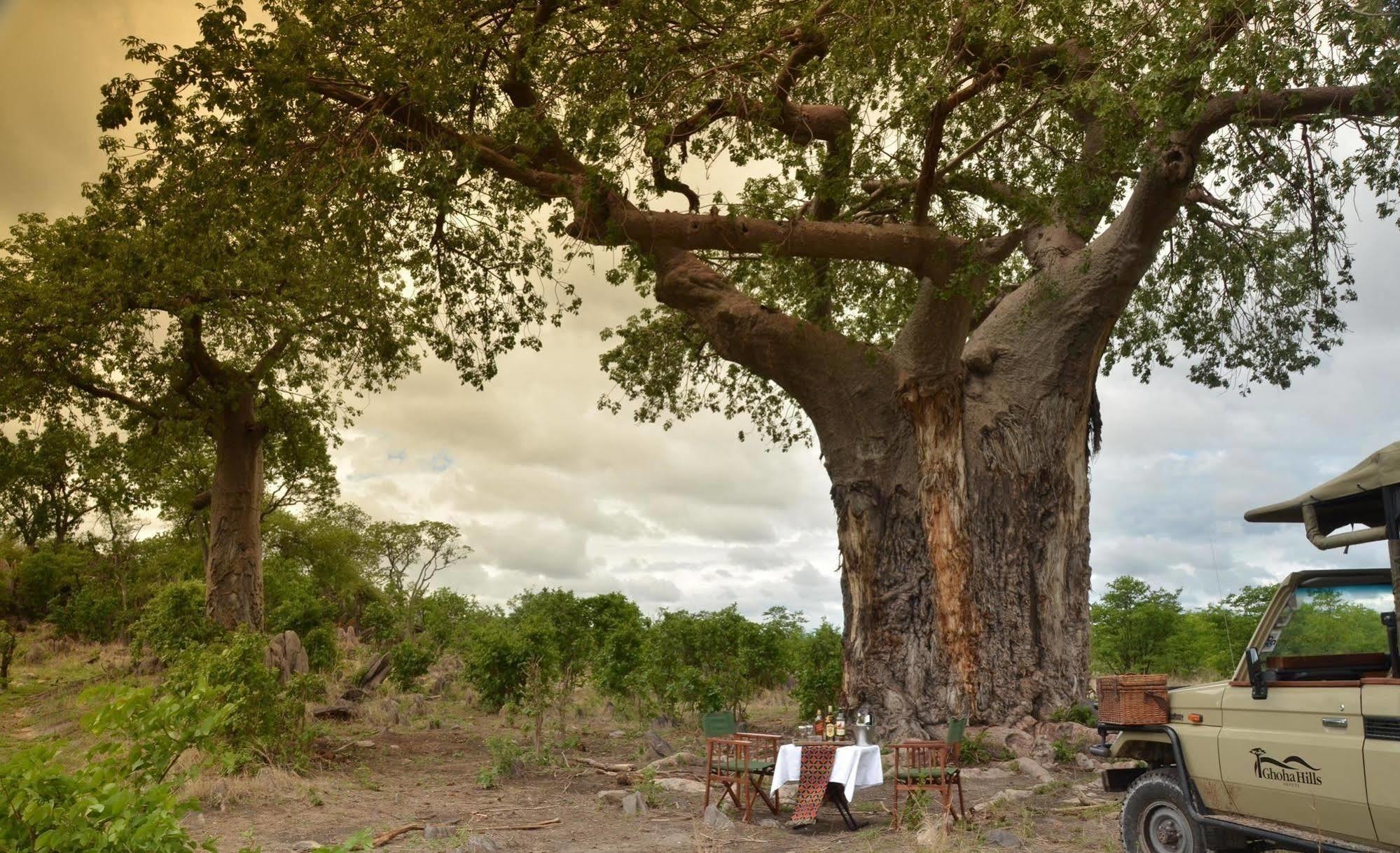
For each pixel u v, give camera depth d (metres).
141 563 46.69
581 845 8.05
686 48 13.39
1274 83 10.53
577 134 12.31
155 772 3.88
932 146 12.59
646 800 10.08
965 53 12.58
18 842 2.98
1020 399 15.48
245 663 11.74
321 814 9.38
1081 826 8.27
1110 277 15.28
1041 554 15.02
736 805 9.51
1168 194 14.22
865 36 11.84
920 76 11.94
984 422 15.37
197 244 14.88
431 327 19.47
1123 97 11.45
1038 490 15.20
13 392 20.95
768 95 12.88
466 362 17.92
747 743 9.19
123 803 3.05
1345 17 10.55
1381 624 6.08
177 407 24.31
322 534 48.09
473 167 13.12
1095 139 15.36
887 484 15.23
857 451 15.41
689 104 13.61
